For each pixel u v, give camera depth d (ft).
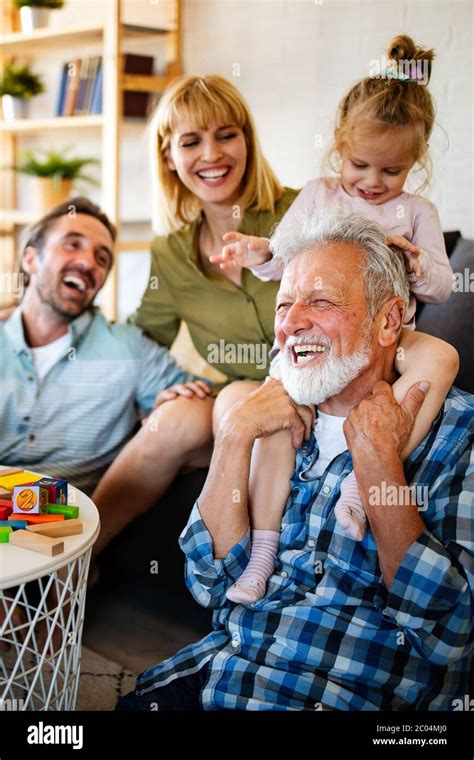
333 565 4.75
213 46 9.87
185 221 7.52
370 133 6.02
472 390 5.70
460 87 6.46
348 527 4.65
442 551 4.36
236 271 7.21
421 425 4.76
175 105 7.21
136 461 6.65
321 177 6.46
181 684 4.79
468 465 4.57
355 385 5.07
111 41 10.44
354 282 4.95
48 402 6.87
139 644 6.28
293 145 8.55
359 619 4.61
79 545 4.49
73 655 4.81
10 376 6.81
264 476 5.07
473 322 5.87
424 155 6.25
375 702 4.50
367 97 6.04
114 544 7.06
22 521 4.60
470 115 6.43
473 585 4.34
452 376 4.94
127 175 11.76
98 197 12.32
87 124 11.05
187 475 6.72
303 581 4.86
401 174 6.09
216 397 6.79
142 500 6.77
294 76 8.54
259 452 5.09
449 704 4.57
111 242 7.11
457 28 6.54
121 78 10.50
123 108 10.73
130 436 7.19
